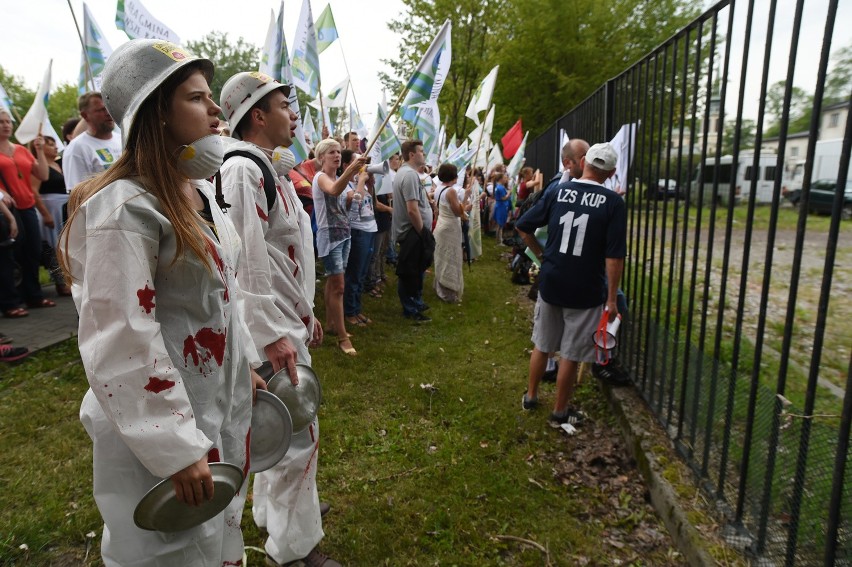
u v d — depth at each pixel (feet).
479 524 8.54
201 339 4.32
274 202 6.40
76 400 12.17
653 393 11.10
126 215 3.74
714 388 8.42
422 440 11.00
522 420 11.77
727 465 8.40
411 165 18.69
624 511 8.78
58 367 13.93
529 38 60.13
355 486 9.39
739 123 7.50
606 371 12.51
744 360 14.98
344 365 14.71
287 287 6.75
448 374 14.33
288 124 6.82
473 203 24.48
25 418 11.18
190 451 3.86
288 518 6.91
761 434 7.38
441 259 21.75
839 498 5.63
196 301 4.25
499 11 61.31
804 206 6.15
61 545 7.87
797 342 17.34
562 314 11.34
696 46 8.87
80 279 3.94
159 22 14.69
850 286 25.29
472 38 63.31
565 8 58.49
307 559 7.29
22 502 8.67
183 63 3.96
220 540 4.69
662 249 10.51
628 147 12.62
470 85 67.97
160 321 4.10
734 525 7.49
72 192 4.06
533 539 8.21
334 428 11.26
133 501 4.25
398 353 15.74
